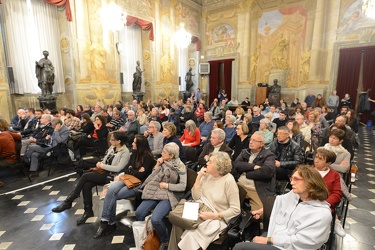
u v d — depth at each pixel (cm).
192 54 1438
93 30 846
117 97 959
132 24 983
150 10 1072
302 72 1125
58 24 808
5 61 654
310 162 321
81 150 496
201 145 445
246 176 255
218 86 1445
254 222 226
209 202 210
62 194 355
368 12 632
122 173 287
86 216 282
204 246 184
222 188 206
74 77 827
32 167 425
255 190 254
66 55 825
